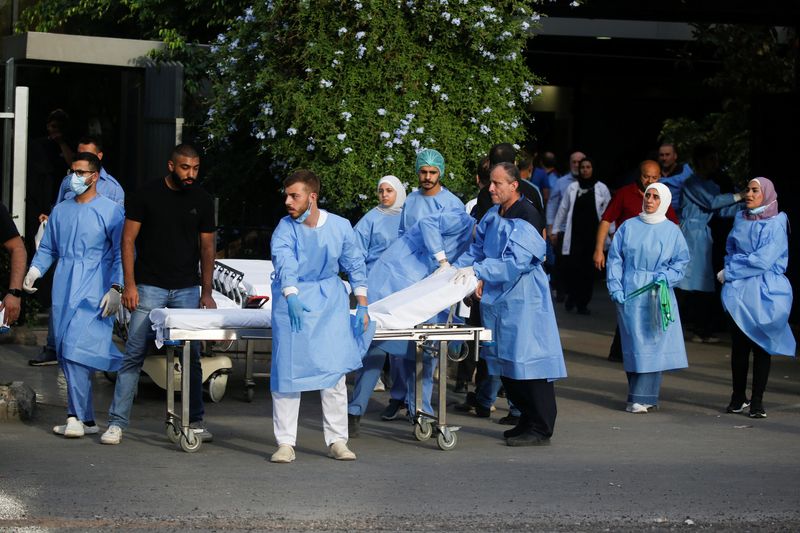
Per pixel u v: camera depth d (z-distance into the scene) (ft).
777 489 26.73
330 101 45.42
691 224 48.39
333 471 27.89
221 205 51.44
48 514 23.72
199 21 59.06
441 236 33.42
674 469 28.58
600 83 83.15
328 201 46.16
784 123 51.93
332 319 28.37
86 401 30.94
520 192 35.22
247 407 35.83
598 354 47.29
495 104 46.80
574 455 30.09
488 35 46.19
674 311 36.17
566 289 61.87
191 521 23.53
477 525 23.67
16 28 60.80
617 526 23.80
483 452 30.35
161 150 52.16
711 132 65.57
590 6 48.49
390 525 23.57
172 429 30.32
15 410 32.60
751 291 35.63
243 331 29.19
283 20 46.29
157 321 29.17
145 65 51.42
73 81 56.03
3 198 44.04
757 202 36.22
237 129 49.21
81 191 30.55
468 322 36.88
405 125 45.09
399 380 34.12
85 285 30.37
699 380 41.86
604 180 83.92
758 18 50.11
